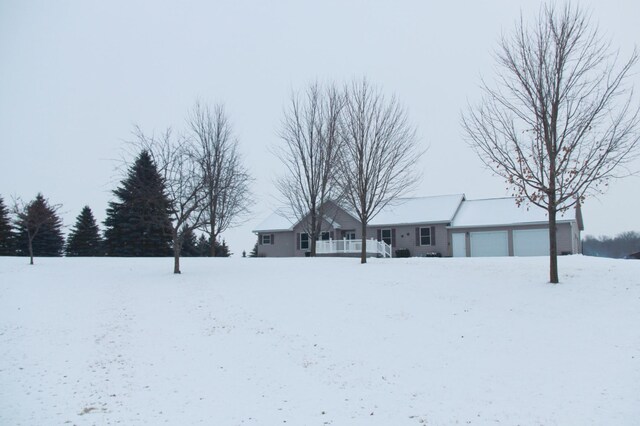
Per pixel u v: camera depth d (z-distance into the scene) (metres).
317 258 27.64
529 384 9.38
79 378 10.07
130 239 44.59
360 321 13.95
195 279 20.70
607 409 8.00
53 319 14.30
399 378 10.23
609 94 17.70
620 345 10.74
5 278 20.02
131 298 17.22
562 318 12.82
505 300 14.73
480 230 36.41
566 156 15.53
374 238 39.69
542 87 15.95
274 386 9.96
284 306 15.81
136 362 11.18
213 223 34.75
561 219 33.56
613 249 72.81
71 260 27.39
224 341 12.78
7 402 8.73
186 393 9.48
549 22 16.67
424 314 14.13
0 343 12.10
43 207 28.38
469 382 9.75
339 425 8.05
